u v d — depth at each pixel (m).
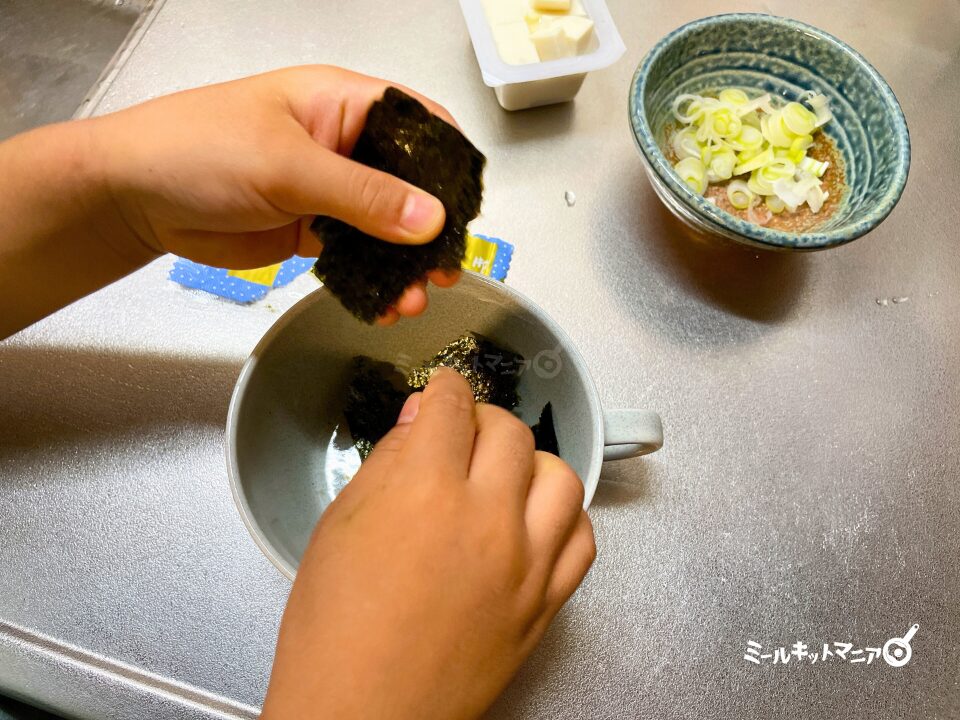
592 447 0.20
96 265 0.25
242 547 0.24
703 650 0.24
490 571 0.15
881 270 0.29
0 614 0.23
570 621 0.24
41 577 0.24
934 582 0.25
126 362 0.27
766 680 0.23
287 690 0.14
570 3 0.29
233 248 0.25
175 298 0.28
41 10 0.36
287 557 0.18
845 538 0.25
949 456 0.27
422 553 0.15
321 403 0.24
